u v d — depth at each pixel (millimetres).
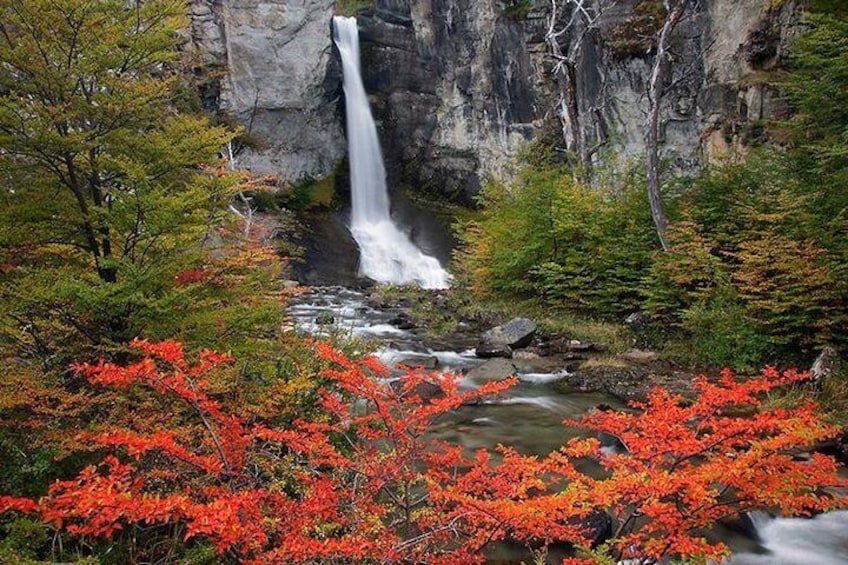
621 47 19875
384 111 32156
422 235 29234
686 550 2658
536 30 25906
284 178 28641
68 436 3902
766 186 11609
